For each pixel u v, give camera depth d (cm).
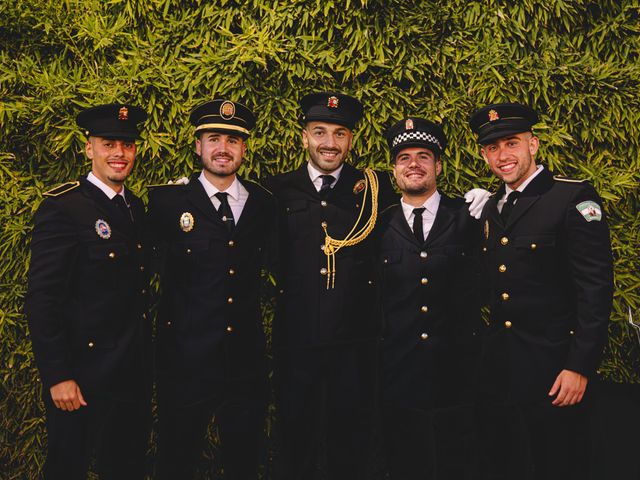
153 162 250
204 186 208
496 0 258
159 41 257
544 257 186
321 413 221
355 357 207
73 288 189
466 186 257
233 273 201
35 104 245
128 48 260
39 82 247
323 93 212
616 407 196
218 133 203
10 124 248
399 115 254
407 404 200
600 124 260
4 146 251
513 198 197
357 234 212
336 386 206
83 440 188
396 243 208
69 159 250
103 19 262
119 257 193
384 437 208
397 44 255
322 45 254
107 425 193
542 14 258
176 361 197
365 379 207
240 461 203
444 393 198
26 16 256
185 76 249
